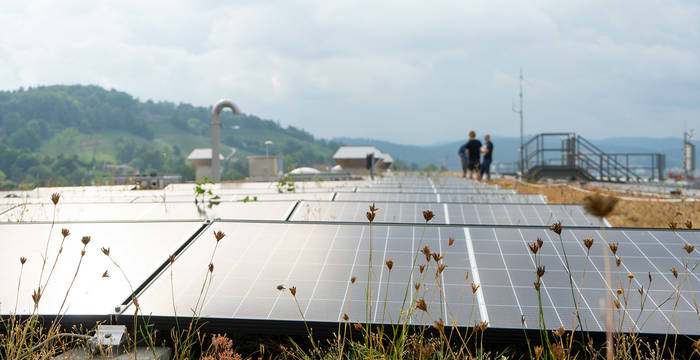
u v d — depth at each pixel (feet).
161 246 14.30
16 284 12.02
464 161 87.66
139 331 10.31
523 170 104.68
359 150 104.63
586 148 96.53
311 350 10.44
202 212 25.04
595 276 11.76
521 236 14.44
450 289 11.23
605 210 4.15
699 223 32.55
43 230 15.81
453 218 24.84
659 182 86.69
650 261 12.57
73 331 10.43
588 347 9.50
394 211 25.81
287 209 25.53
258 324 10.12
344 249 13.64
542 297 10.80
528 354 9.96
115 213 25.12
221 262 12.92
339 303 10.72
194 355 10.32
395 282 11.62
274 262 12.87
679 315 10.00
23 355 9.41
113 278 12.22
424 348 7.86
